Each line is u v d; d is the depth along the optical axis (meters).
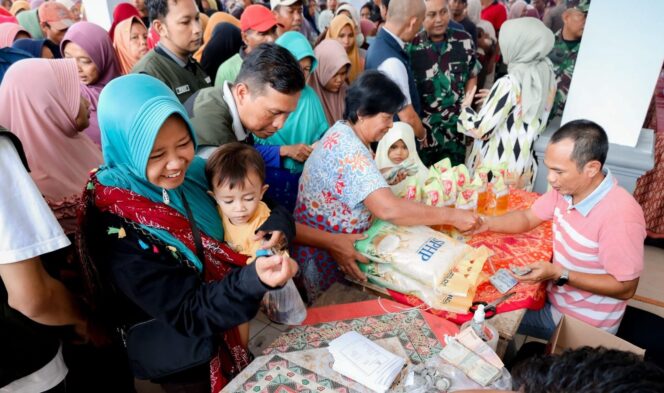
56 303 0.94
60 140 1.53
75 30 2.28
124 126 0.83
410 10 2.47
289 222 1.18
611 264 1.32
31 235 0.83
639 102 2.15
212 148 1.36
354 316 1.17
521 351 1.46
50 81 1.49
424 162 3.14
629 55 2.10
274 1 3.15
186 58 2.12
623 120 2.22
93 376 1.28
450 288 1.22
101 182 0.89
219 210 1.19
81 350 1.22
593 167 1.28
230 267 1.09
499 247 1.55
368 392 0.92
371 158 1.38
